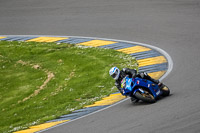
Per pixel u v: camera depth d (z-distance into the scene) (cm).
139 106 3494
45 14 8956
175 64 5081
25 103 5056
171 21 7169
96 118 3431
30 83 5734
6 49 7112
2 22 8819
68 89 5172
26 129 3850
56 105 4700
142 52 5978
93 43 6812
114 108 3706
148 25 7194
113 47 6450
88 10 8744
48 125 3731
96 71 5619
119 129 2870
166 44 6094
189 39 6091
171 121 2800
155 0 8706
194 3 8050
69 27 7894
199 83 3944
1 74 6184
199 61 4956
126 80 3506
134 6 8488
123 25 7444
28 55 6769
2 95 5488
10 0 10575
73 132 3105
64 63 6200
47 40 7356
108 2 9138
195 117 2791
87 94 4847
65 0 9900
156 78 4634
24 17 8969
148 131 2686
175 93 3712
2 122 4500
